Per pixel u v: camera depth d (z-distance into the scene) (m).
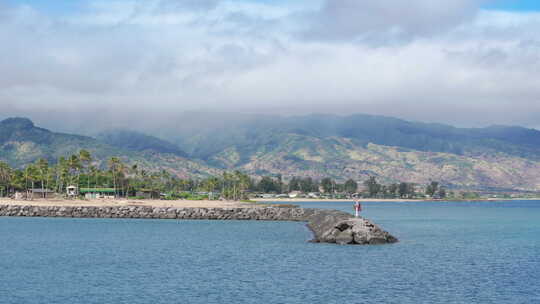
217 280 64.38
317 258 82.06
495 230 150.62
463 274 69.00
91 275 68.00
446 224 179.38
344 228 104.69
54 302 53.75
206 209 183.88
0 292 58.28
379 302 53.66
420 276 67.38
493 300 54.78
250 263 77.50
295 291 58.44
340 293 57.53
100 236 119.06
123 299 54.88
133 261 80.25
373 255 85.50
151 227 145.25
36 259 82.69
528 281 64.50
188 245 101.00
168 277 66.44
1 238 114.19
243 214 182.50
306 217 178.50
